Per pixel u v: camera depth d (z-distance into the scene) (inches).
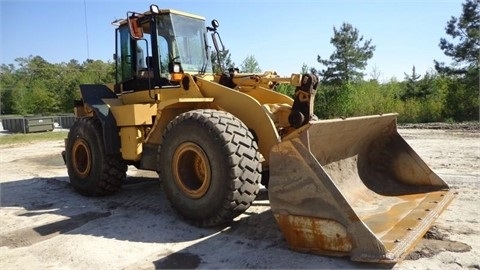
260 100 193.0
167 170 160.2
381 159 175.9
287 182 121.5
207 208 145.8
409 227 120.6
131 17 181.6
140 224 160.6
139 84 202.5
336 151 156.2
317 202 116.0
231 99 165.2
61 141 624.4
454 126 662.5
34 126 851.4
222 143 140.3
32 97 2116.1
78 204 200.2
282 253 123.6
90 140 209.0
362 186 164.9
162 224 159.0
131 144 190.1
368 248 106.6
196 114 150.6
